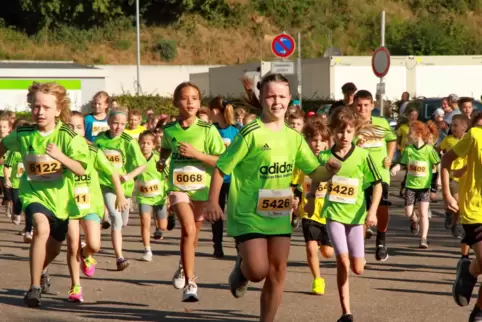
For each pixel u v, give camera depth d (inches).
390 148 491.5
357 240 370.3
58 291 418.9
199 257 528.1
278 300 308.8
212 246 574.9
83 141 369.7
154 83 2517.2
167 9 2928.2
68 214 380.5
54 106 366.9
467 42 2898.6
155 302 394.0
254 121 309.0
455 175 357.4
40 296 376.2
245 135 304.2
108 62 2733.8
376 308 380.2
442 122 844.0
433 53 2812.5
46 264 392.8
